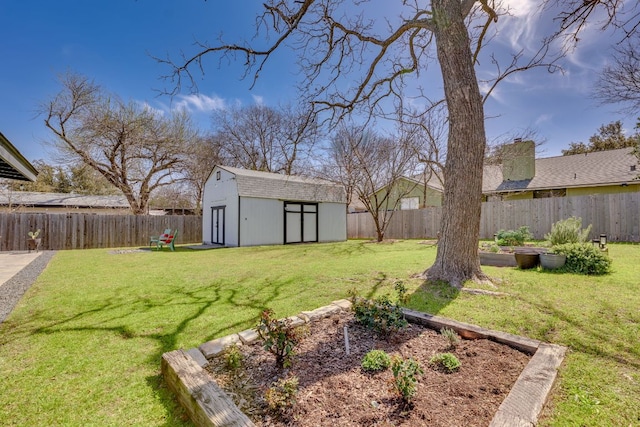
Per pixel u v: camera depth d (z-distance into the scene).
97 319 3.37
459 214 4.36
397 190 16.19
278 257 8.53
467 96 4.29
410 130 11.22
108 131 15.70
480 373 2.02
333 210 15.52
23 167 4.92
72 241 12.29
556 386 1.88
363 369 2.10
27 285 5.12
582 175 13.31
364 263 6.69
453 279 4.29
